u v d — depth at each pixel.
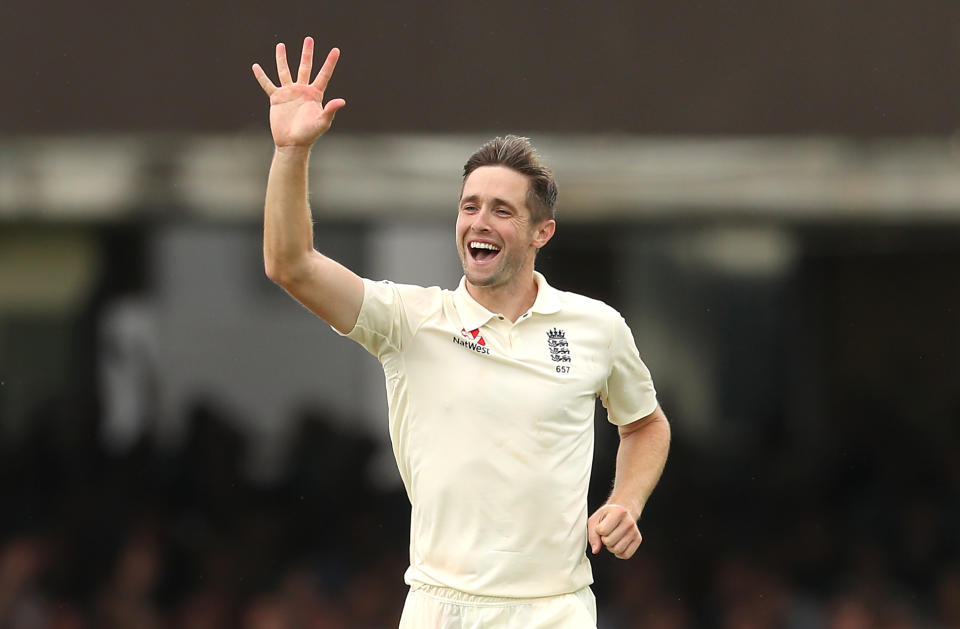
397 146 25.27
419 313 11.05
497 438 10.77
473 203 11.09
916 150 25.67
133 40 24.38
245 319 29.52
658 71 24.94
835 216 26.67
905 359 30.92
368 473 29.50
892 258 30.67
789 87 25.08
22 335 28.83
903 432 30.78
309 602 28.55
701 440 30.55
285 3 24.39
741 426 30.61
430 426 10.88
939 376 30.89
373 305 10.80
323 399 29.70
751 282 30.50
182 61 24.47
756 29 24.98
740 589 29.53
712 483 30.41
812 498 30.53
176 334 29.33
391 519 29.39
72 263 28.80
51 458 28.94
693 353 30.53
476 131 24.89
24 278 28.58
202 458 29.28
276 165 10.31
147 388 29.25
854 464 30.59
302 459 29.45
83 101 24.41
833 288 30.80
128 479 29.11
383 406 29.78
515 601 10.74
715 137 25.34
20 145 24.80
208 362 29.44
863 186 26.05
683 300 30.47
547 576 10.84
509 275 11.10
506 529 10.73
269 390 29.53
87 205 25.98
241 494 29.27
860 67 25.03
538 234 11.45
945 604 29.52
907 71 25.05
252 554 28.94
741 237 30.25
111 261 28.98
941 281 30.64
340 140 25.00
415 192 26.05
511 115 24.89
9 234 28.34
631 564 29.58
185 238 29.19
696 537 30.06
